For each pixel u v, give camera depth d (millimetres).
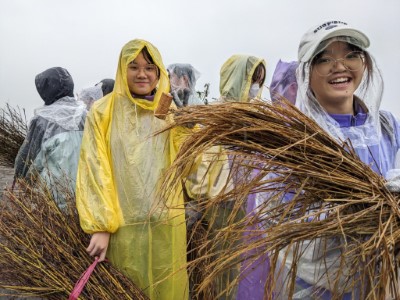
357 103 2465
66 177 3305
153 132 2740
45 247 2699
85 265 2658
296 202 2035
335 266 2090
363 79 2432
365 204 1963
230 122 2094
